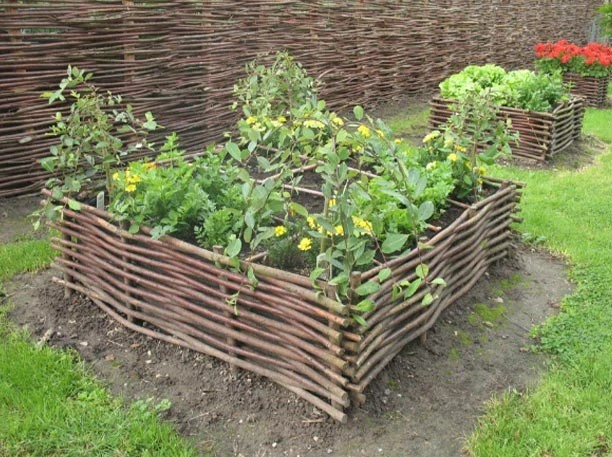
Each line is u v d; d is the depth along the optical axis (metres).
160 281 3.29
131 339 3.42
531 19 13.81
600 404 3.03
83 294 3.78
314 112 3.36
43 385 3.00
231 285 2.97
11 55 4.95
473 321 3.71
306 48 7.86
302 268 3.11
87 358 3.26
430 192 3.80
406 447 2.72
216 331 3.13
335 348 2.69
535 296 4.08
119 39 5.57
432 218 3.87
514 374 3.28
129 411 2.87
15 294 3.82
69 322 3.56
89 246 3.63
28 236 4.61
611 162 7.21
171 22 5.93
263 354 3.02
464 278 3.88
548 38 14.83
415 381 3.14
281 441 2.73
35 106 5.16
